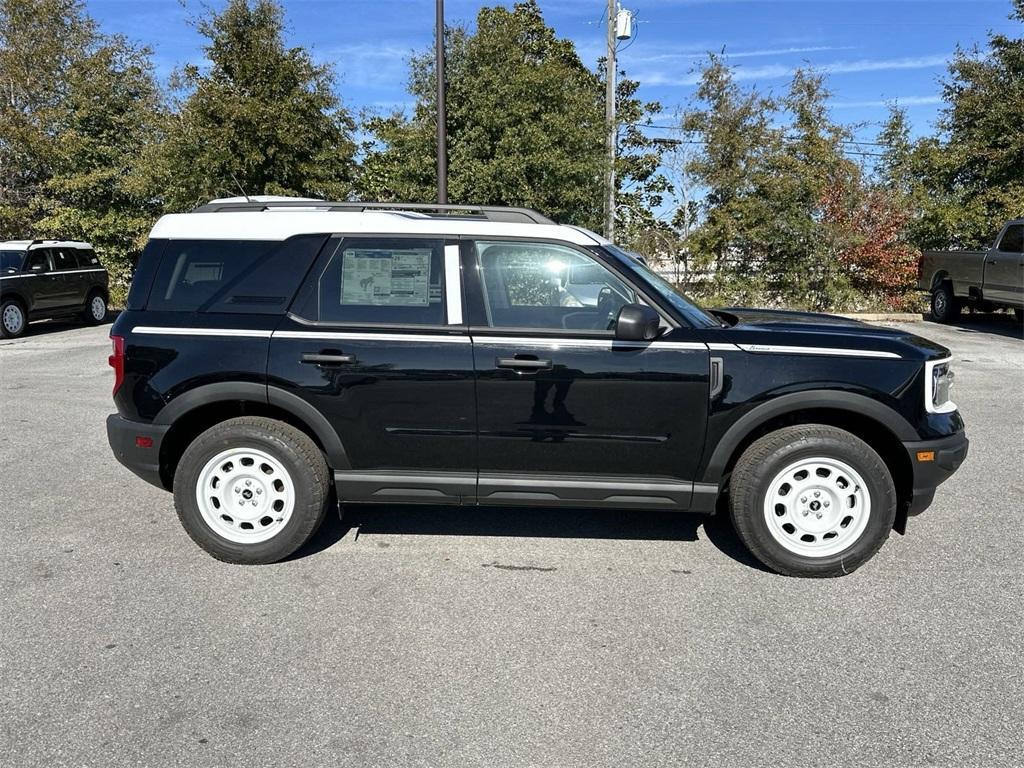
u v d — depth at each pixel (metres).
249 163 14.25
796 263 16.02
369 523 4.83
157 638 3.39
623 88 22.12
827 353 3.91
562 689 3.02
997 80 16.94
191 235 4.21
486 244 4.09
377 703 2.93
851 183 15.71
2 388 9.06
